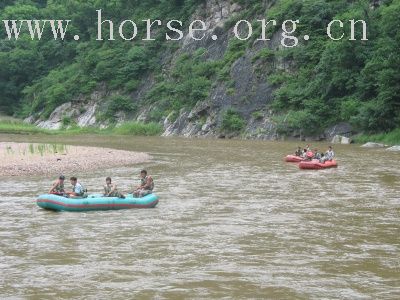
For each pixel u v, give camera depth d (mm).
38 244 18484
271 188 31094
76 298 13500
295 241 18891
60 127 105938
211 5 107000
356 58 75688
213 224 21500
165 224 21500
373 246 18297
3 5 161250
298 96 78750
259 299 13469
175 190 30250
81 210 23844
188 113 91188
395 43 69500
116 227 20969
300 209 24656
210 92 90375
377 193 29297
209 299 13445
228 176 36500
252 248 17984
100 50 118438
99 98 109375
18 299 13422
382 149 60062
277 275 15266
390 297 13609
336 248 18031
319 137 74500
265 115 81562
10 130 91750
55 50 131500
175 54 106750
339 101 75562
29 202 26156
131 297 13570
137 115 101125
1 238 19266
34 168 37281
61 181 25297
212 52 100688
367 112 69312
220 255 17172
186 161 46469
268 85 84438
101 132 97562
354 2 86000
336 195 28609
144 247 18094
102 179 34125
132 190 29703
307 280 14859
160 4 117750
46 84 121750
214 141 74625
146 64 108688
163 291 13992
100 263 16328
